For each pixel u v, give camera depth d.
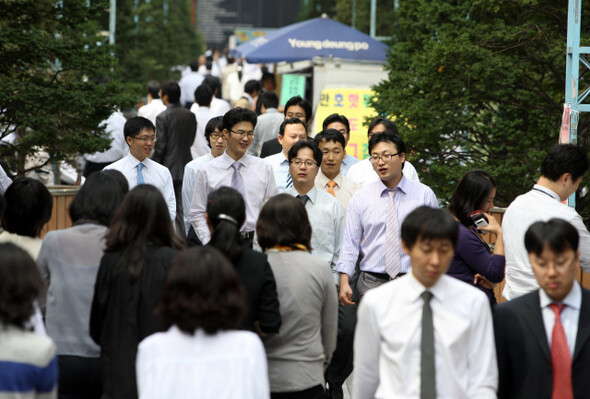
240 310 8.00
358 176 17.77
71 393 10.76
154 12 67.50
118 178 13.41
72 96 21.89
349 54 43.56
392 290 8.83
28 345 8.35
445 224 8.49
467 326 8.64
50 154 23.14
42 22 23.67
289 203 11.04
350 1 75.62
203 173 15.94
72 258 10.80
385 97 26.11
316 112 34.16
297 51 43.47
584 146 22.27
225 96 58.62
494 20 24.89
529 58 24.08
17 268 8.37
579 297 9.10
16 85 21.91
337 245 14.81
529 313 9.16
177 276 7.90
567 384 8.95
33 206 11.79
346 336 14.44
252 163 16.12
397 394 8.60
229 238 10.48
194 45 118.00
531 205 11.88
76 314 10.69
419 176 24.30
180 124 25.36
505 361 9.30
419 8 30.55
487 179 12.44
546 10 23.45
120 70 40.88
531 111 24.72
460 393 8.54
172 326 8.06
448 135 24.72
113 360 10.01
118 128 28.38
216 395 7.87
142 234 10.19
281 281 10.89
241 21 148.00
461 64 23.33
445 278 8.85
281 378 10.85
